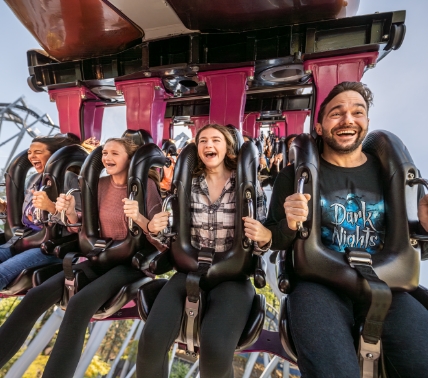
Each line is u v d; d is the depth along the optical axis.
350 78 2.56
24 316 1.93
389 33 2.35
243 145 2.01
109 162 2.27
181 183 1.97
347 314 1.47
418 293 1.62
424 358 1.22
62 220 2.18
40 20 2.77
